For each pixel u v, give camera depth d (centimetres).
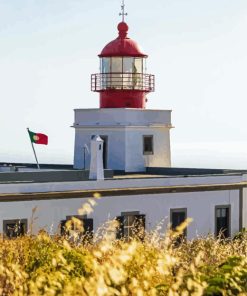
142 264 951
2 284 1036
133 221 3706
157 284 941
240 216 4194
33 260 1195
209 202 4034
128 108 4684
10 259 1178
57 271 1064
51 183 3462
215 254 1518
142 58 4947
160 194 3819
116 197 3644
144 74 4938
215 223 4062
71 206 3500
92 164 3703
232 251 1725
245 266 1016
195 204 3969
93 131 4753
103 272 870
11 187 3338
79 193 3525
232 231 4141
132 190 3706
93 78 4947
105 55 4875
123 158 4634
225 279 952
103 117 4706
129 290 913
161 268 918
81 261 1135
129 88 4872
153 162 4759
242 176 4253
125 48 4875
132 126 4644
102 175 3672
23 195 3344
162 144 4806
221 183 4119
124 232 3656
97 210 3569
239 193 4194
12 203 3312
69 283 937
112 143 4678
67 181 3528
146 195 3762
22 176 3584
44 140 4581
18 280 1040
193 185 3978
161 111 4794
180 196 3903
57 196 3450
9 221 3300
